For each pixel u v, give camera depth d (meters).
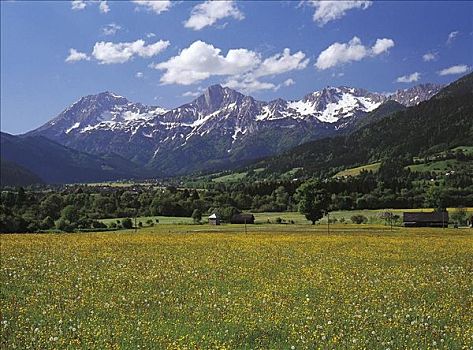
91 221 110.31
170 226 110.31
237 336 15.88
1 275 29.06
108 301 21.47
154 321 17.70
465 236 67.94
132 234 75.25
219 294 23.41
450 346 14.81
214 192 176.12
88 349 14.27
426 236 67.81
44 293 23.22
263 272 31.33
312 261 38.12
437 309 19.56
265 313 18.86
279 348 14.68
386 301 21.48
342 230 87.44
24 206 125.19
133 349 14.37
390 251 46.22
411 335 15.87
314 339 15.27
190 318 18.30
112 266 34.31
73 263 36.16
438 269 33.28
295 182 187.25
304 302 20.84
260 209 154.75
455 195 155.88
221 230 90.38
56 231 99.12
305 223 117.94
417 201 155.25
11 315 18.58
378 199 154.25
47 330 16.27
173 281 27.53
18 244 52.62
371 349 14.52
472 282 27.30
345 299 21.89
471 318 17.94
